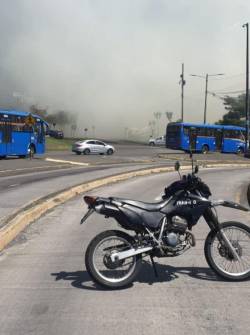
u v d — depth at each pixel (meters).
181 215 6.68
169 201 6.68
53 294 6.30
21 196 15.48
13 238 9.91
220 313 5.56
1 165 33.47
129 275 6.55
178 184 6.67
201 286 6.62
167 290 6.45
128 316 5.47
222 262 7.14
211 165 38.97
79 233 10.52
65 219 12.26
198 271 7.40
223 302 5.95
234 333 4.96
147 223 6.58
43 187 18.48
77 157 47.19
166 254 6.67
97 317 5.44
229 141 62.41
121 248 6.57
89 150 53.84
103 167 33.16
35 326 5.19
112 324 5.23
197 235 10.33
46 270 7.50
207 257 6.89
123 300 6.04
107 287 6.49
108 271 6.72
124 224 6.59
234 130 62.84
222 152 62.16
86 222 11.84
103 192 18.67
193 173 6.71
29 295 6.26
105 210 6.54
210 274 7.24
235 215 12.97
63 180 21.70
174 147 59.06
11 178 23.48
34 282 6.86
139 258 6.59
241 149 63.44
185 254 8.48
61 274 7.27
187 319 5.37
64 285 6.70
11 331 5.05
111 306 5.82
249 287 6.58
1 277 7.12
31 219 11.84
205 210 6.77
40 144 46.69
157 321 5.31
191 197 6.67
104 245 6.89
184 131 58.66
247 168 38.22
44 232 10.64
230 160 47.19
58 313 5.58
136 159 45.97
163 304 5.88
